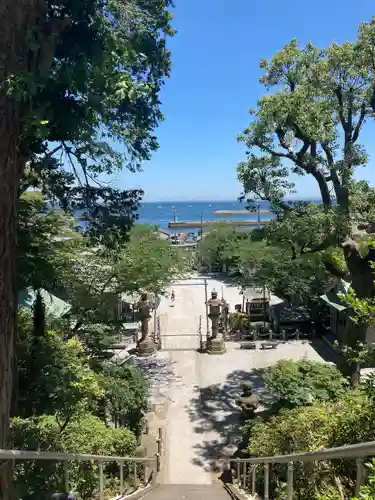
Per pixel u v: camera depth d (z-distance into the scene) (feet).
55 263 36.17
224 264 138.31
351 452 9.02
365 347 21.63
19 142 15.08
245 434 36.76
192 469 38.58
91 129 16.58
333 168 43.32
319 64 43.29
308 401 34.12
